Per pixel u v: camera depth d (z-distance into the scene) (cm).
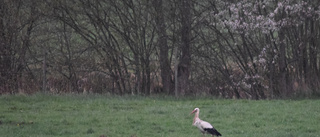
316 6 4572
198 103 4006
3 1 4603
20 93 4247
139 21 4675
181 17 4697
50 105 3719
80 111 3453
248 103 3975
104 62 4678
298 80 4869
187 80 4809
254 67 4734
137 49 4694
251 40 4722
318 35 4847
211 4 4706
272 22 4391
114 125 2941
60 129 2766
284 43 4703
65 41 4941
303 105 3803
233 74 4906
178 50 4791
